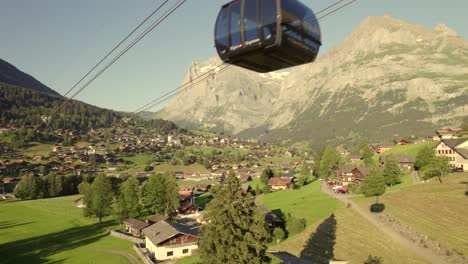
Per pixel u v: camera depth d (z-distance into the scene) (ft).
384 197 334.65
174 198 447.83
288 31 47.85
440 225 239.91
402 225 254.47
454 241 212.02
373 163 527.40
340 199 376.89
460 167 425.28
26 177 618.85
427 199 297.74
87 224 420.77
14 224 412.57
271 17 47.47
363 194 390.01
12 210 494.59
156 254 282.36
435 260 196.44
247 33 49.67
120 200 418.92
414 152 565.53
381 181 347.97
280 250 255.70
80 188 541.34
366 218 284.20
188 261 263.70
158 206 446.19
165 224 319.68
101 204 426.51
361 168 492.95
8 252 304.71
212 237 172.86
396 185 400.67
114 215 414.82
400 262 201.57
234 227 174.81
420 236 229.86
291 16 48.01
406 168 499.92
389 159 419.33
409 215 270.46
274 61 53.26
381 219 276.41
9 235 362.53
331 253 231.91
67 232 380.78
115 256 294.46
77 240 348.18
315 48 52.42
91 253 303.07
